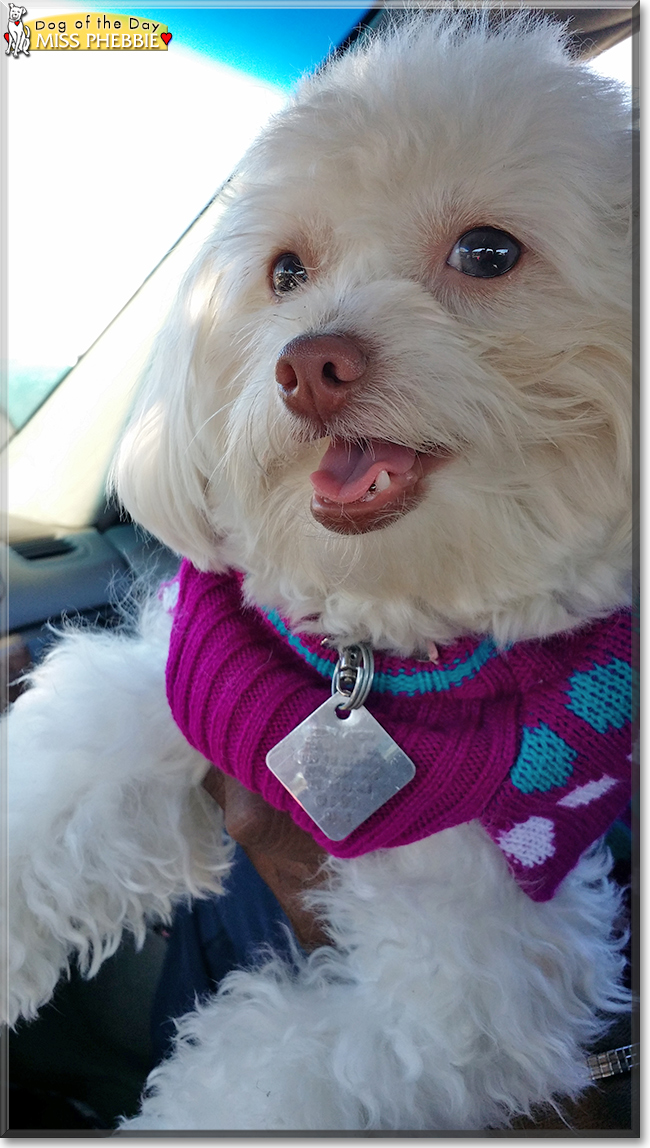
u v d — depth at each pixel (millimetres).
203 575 281
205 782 299
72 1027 284
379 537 214
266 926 285
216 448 263
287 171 230
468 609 236
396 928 240
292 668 255
